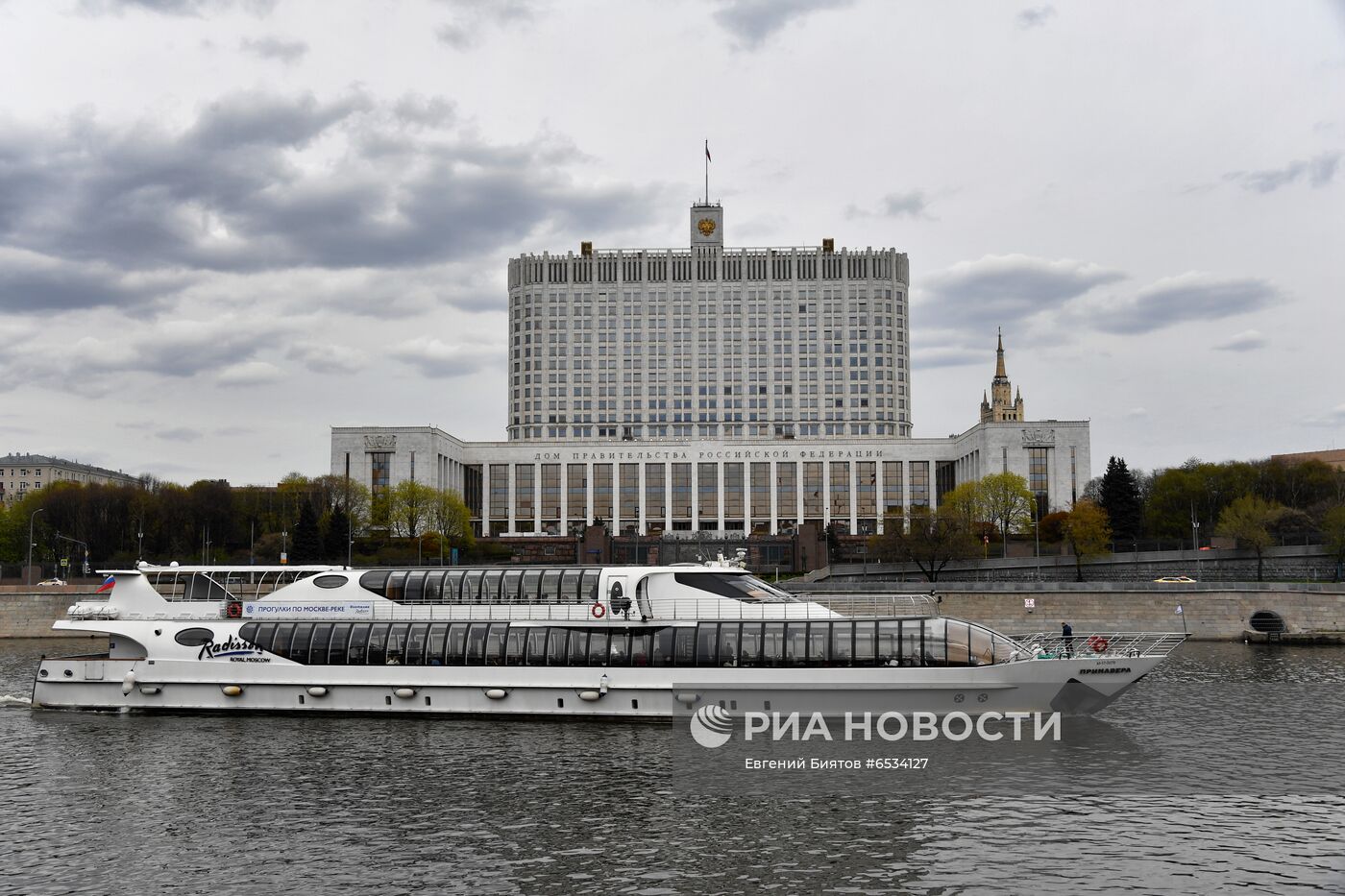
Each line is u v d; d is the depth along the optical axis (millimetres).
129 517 184375
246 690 61562
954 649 56125
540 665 59094
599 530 196750
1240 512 143500
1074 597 108125
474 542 196500
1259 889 34875
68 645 109500
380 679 60188
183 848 39156
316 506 187750
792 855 38188
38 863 37750
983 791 45812
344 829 41062
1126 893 34656
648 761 50344
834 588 113375
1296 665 84188
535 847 38969
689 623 58562
